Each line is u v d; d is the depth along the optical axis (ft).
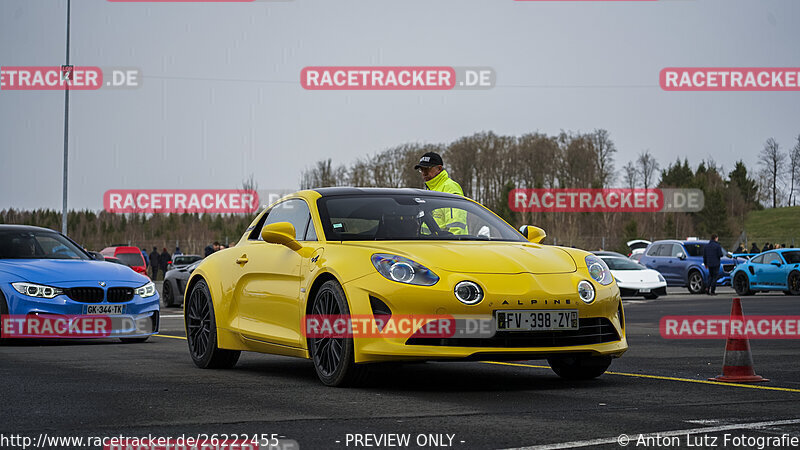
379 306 19.29
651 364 25.49
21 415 16.14
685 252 95.09
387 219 22.33
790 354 28.32
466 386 20.27
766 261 85.66
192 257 100.83
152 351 30.14
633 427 14.89
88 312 32.86
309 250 21.59
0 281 32.83
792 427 14.87
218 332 24.41
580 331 19.89
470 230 22.90
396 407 17.10
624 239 193.47
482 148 218.59
